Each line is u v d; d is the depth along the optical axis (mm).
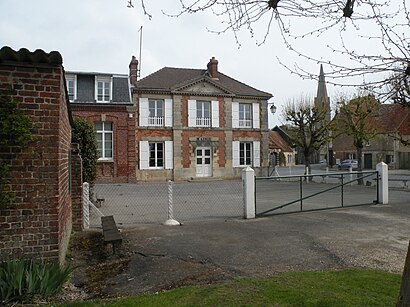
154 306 3885
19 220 4418
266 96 30578
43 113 4535
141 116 26891
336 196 15992
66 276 4465
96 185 23562
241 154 30188
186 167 28062
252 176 10172
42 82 4539
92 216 10992
